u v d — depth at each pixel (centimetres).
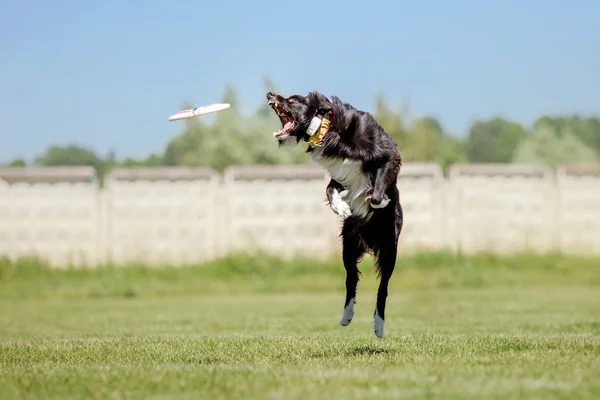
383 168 742
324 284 2291
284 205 2438
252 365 625
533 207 2514
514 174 2505
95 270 2339
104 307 1766
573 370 555
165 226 2420
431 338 847
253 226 2436
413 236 2478
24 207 2384
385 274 778
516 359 622
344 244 790
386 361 623
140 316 1480
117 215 2411
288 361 646
